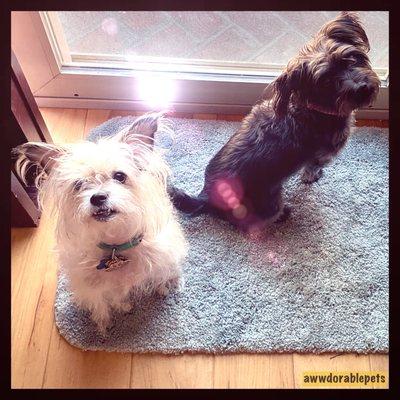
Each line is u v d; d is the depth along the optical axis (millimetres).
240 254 812
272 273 795
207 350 729
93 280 660
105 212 577
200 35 963
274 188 774
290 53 947
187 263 800
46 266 808
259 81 904
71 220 611
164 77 898
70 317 752
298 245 824
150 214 637
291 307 765
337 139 747
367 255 818
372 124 954
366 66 669
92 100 948
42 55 846
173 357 732
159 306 761
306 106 705
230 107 956
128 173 592
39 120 810
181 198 813
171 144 915
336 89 667
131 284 681
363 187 882
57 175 593
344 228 843
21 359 730
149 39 947
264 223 826
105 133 924
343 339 739
